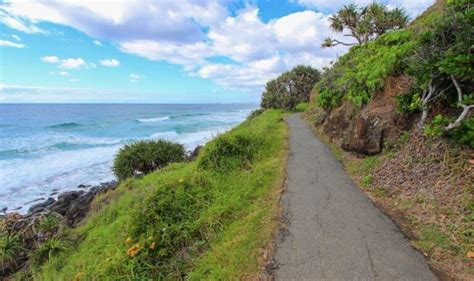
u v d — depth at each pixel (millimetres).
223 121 37688
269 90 22641
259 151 6754
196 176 5285
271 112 16422
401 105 5055
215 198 4609
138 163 9516
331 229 3459
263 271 2842
